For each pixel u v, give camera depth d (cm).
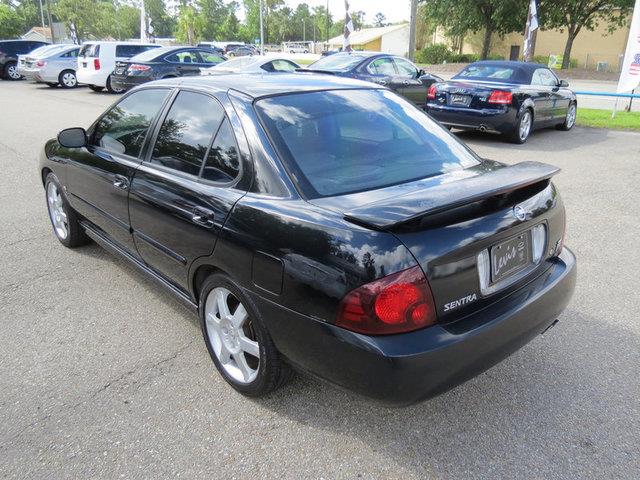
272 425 278
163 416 285
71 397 300
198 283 317
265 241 251
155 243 340
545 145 1020
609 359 331
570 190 699
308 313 236
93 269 467
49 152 490
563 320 378
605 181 743
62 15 8375
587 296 412
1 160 902
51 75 2178
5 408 291
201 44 4406
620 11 3841
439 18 4269
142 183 345
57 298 414
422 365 220
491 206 247
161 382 313
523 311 254
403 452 260
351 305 221
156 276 366
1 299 412
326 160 279
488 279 249
